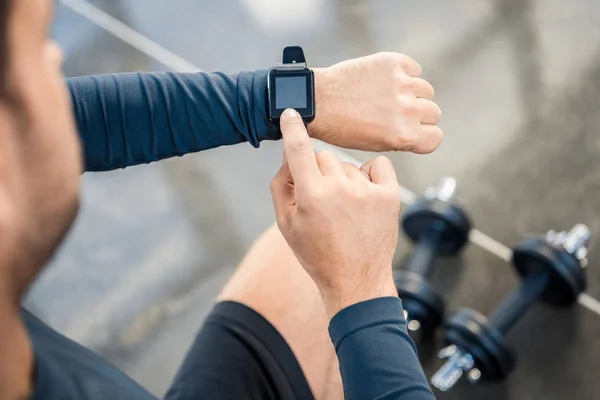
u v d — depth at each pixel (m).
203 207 1.57
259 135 0.85
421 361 1.39
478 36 1.67
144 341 1.44
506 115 1.57
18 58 0.33
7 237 0.34
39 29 0.34
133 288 1.49
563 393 1.32
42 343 0.57
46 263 0.39
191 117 0.82
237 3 1.81
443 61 1.65
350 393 0.61
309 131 0.89
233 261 1.51
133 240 1.55
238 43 1.77
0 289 0.36
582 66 1.59
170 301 1.47
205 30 1.79
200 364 0.85
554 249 1.31
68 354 0.58
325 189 0.62
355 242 0.64
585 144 1.51
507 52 1.63
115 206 1.59
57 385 0.46
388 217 0.65
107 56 1.79
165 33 1.81
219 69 1.74
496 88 1.60
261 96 0.83
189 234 1.55
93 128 0.79
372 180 0.69
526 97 1.58
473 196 1.51
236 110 0.83
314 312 0.90
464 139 1.57
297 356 0.87
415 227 1.44
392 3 1.74
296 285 0.92
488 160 1.54
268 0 1.80
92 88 0.79
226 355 0.86
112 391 0.56
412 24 1.71
